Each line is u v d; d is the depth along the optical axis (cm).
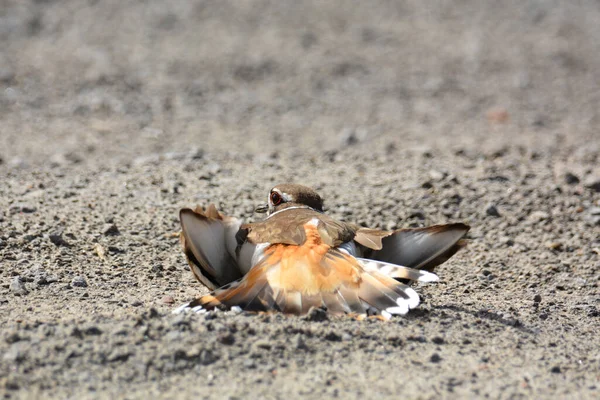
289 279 1012
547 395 887
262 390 860
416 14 4259
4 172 1794
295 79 3306
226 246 1126
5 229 1366
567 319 1144
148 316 995
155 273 1259
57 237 1329
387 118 2870
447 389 882
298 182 1747
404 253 1125
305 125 2741
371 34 3912
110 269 1259
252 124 2727
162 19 3922
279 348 938
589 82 3441
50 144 2280
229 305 1007
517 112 2980
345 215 1549
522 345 1020
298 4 4253
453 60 3647
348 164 1959
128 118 2692
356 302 988
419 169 1859
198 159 1952
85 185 1664
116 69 3256
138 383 863
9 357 882
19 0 3997
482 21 4209
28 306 1079
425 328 1035
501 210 1603
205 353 910
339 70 3441
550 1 4553
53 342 920
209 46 3616
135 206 1533
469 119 2883
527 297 1236
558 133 2644
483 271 1344
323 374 899
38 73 3144
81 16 3894
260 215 1512
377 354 950
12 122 2555
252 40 3728
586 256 1421
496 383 905
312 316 996
